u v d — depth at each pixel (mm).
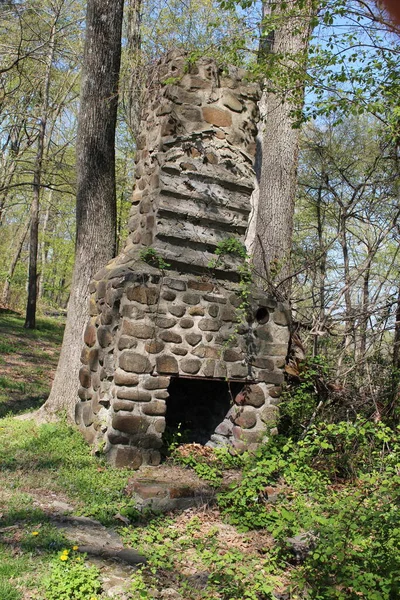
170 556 4609
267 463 5594
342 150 13484
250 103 7254
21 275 25812
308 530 4711
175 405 7871
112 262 7523
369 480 4852
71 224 25156
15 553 4188
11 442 6773
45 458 6305
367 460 6867
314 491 5730
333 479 6867
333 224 13781
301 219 14922
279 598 4215
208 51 7668
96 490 5660
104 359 6664
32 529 4625
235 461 6559
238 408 6980
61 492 5562
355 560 4238
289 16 6879
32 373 11461
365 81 6711
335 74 6773
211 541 4934
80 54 16234
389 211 9391
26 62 17281
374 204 8539
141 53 10578
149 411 6375
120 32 8430
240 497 5520
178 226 6758
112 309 6496
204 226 6910
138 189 7457
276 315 7172
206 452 6930
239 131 7148
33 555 4207
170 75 6992
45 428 7289
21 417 8055
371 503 4688
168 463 6527
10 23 15484
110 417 6418
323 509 4848
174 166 6715
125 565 4367
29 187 21266
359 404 7402
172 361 6488
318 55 6730
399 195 8641
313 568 4309
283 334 7203
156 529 5094
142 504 5473
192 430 7758
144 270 6449
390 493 4637
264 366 7059
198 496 5730
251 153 7223
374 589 3854
